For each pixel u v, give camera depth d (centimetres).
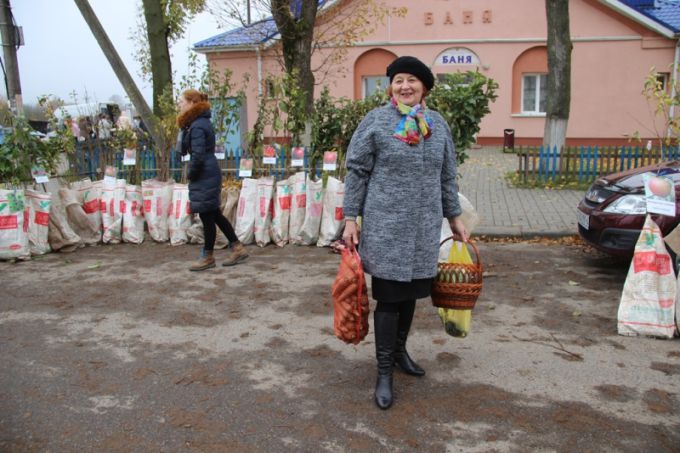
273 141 820
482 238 779
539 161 1202
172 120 844
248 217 737
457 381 367
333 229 720
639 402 339
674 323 432
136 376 380
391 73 328
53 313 502
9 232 673
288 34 1059
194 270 627
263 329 461
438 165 328
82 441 305
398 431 311
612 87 1925
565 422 318
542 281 578
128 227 762
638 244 439
